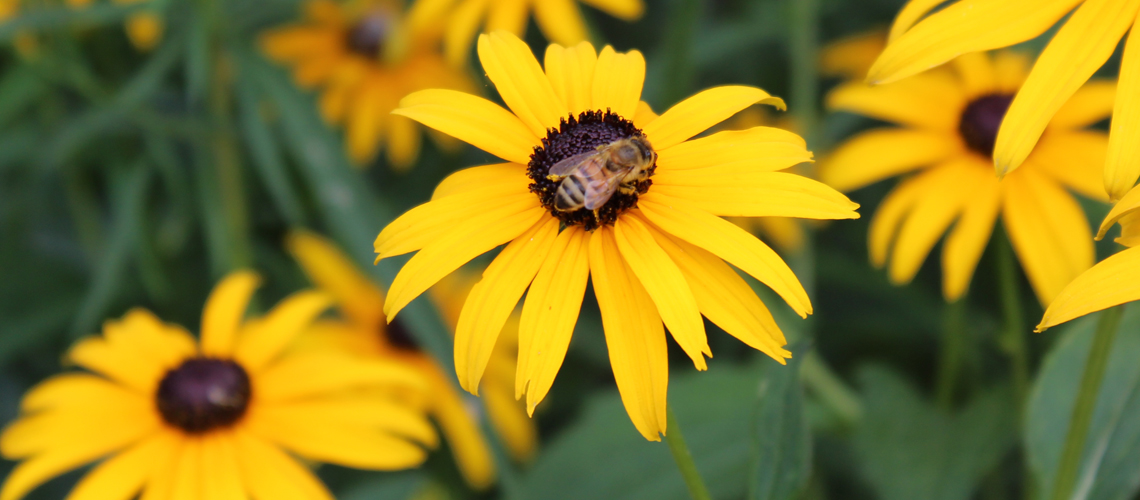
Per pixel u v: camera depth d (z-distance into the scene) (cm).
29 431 36
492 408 43
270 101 44
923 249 38
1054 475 34
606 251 30
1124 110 28
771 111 52
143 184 41
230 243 42
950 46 29
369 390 40
